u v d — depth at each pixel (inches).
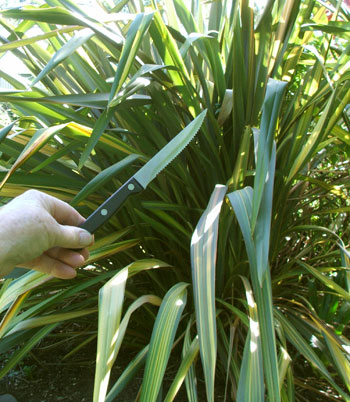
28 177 31.4
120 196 18.6
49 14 28.9
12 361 29.2
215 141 34.9
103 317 24.0
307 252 41.1
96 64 39.8
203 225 25.5
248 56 33.1
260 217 24.7
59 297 30.2
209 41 31.6
